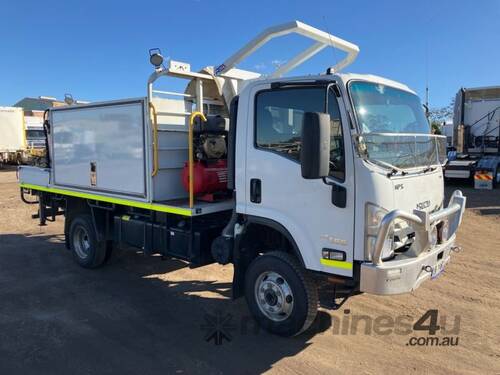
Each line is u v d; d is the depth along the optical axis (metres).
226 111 5.79
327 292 4.29
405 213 3.54
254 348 4.19
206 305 5.27
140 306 5.24
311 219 3.96
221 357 4.03
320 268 3.96
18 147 28.34
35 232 9.35
